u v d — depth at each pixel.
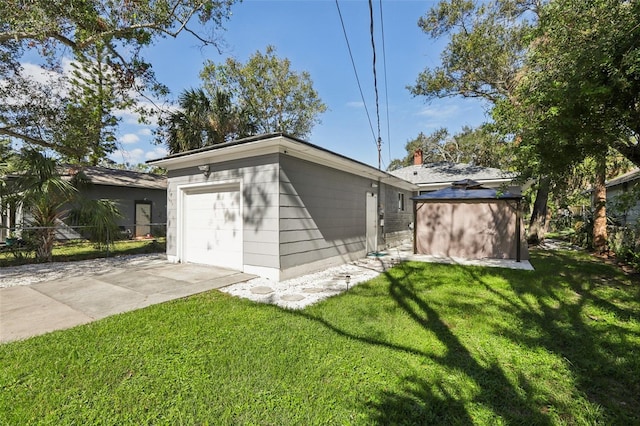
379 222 10.80
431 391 2.24
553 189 6.47
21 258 8.06
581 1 4.49
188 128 13.26
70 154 11.72
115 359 2.67
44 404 2.05
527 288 5.21
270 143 5.66
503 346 2.99
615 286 5.34
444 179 13.80
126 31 8.09
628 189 11.18
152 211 15.42
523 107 5.67
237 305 4.27
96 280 5.81
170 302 4.43
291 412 1.99
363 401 2.11
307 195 6.75
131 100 11.19
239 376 2.41
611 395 2.24
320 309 4.11
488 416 1.98
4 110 9.69
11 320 3.69
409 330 3.38
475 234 9.21
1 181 7.69
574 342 3.08
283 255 6.00
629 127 4.33
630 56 3.36
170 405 2.06
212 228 7.28
